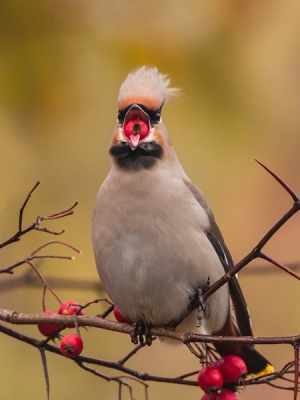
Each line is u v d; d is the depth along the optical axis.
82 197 13.00
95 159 12.66
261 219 14.48
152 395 12.93
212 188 14.01
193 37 10.68
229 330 10.26
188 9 10.73
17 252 12.80
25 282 11.08
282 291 14.27
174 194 9.38
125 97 9.65
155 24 10.66
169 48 10.62
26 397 12.19
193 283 9.34
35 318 8.66
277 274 14.08
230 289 10.20
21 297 12.84
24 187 12.88
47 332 8.98
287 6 11.09
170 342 9.86
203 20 10.74
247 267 12.55
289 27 11.16
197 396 12.95
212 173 13.81
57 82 10.59
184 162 12.04
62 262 12.76
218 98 10.76
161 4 10.65
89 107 10.80
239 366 9.18
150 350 13.18
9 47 10.43
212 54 10.73
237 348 9.91
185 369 13.13
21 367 12.34
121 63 10.66
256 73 11.10
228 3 10.78
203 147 11.15
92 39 10.60
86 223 13.00
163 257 9.20
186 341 8.20
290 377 13.34
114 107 10.86
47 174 12.89
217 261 9.66
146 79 9.77
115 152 9.58
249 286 14.32
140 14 10.65
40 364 12.42
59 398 12.30
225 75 10.76
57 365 12.49
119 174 9.45
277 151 13.40
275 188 14.42
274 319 14.10
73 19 10.57
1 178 12.76
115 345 12.95
